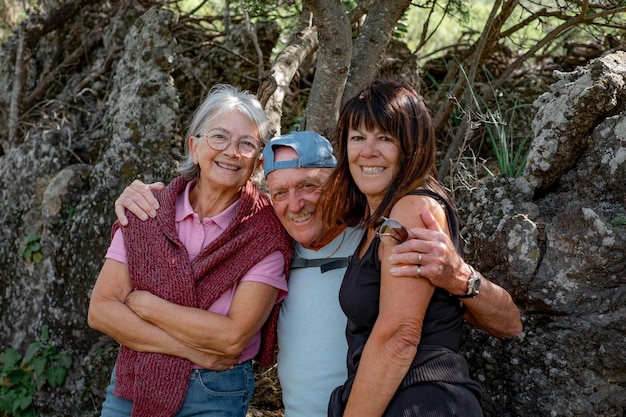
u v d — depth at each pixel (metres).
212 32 4.96
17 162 4.20
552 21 5.09
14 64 4.90
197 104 4.43
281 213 2.53
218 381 2.56
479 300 2.19
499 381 2.66
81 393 3.71
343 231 2.55
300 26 3.78
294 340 2.52
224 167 2.60
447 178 3.28
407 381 2.08
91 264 3.74
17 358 3.92
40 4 5.52
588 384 2.48
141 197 2.68
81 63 4.89
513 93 4.37
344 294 2.21
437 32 5.66
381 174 2.20
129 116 3.80
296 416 2.50
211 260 2.54
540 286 2.51
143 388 2.52
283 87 3.43
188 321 2.48
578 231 2.45
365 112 2.18
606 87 2.54
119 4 4.89
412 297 2.04
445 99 4.11
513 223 2.57
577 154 2.65
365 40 3.52
